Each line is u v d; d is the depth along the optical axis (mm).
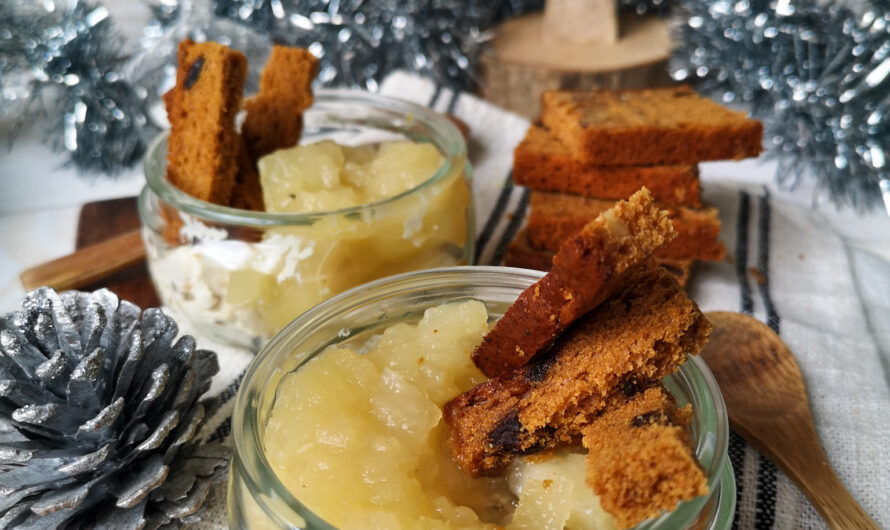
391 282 234
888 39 368
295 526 184
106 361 229
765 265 330
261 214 261
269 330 278
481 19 465
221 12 432
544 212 324
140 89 419
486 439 209
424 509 199
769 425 253
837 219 379
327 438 206
